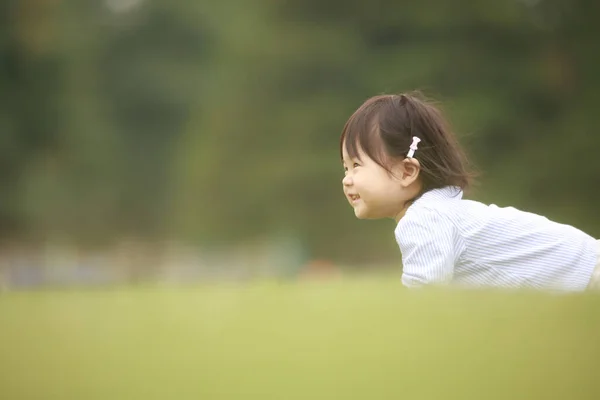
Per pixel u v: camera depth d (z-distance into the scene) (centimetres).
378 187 796
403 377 265
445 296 355
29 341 321
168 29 7400
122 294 443
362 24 5400
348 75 5366
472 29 5250
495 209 759
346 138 819
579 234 751
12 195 6625
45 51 7025
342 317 326
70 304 404
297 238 5056
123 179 7012
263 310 351
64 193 6700
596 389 272
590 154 4894
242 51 5625
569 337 300
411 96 830
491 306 334
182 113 7325
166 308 372
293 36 5409
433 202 754
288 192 5222
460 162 806
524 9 5216
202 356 285
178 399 250
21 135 6900
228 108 5562
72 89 7062
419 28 5312
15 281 3534
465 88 5172
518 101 5134
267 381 260
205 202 5528
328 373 266
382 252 4838
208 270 4194
